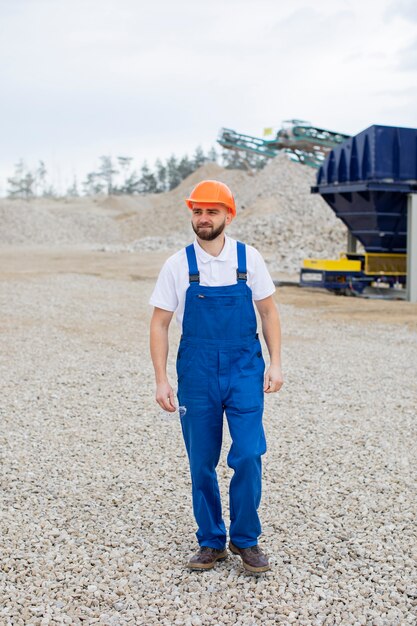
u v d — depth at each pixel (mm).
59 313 13883
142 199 100875
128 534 4289
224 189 3551
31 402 7359
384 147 17172
